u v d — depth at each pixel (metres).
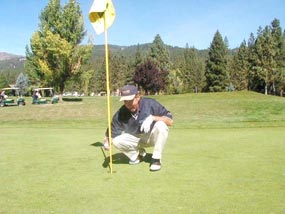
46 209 3.49
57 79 38.56
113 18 5.43
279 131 9.69
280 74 69.31
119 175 4.71
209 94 35.50
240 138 8.20
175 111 20.73
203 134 9.17
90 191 4.03
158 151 4.96
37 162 5.70
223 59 82.88
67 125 14.42
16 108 26.42
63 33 37.50
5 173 4.96
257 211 3.29
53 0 37.31
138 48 99.12
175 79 88.81
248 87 81.88
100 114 21.88
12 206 3.59
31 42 37.62
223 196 3.74
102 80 114.44
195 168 5.01
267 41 70.25
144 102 5.04
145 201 3.64
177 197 3.74
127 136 5.13
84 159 5.89
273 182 4.25
